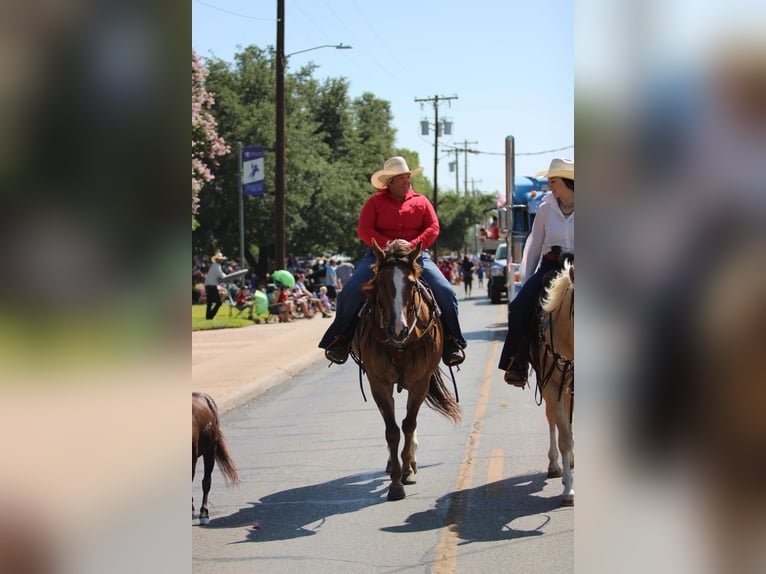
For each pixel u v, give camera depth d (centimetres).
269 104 6706
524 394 1652
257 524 881
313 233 6838
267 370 2080
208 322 3516
